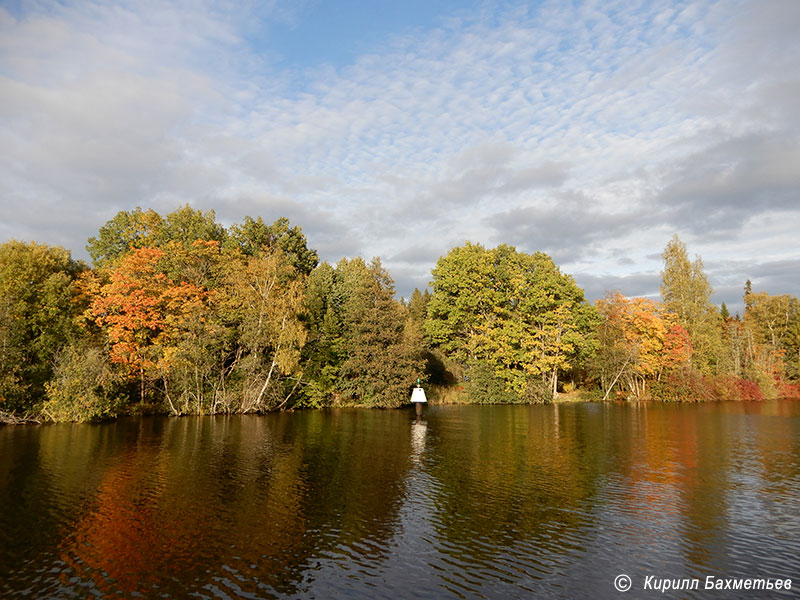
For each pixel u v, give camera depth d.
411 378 50.44
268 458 23.22
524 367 58.97
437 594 10.17
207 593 10.12
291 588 10.38
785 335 84.69
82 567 11.32
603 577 11.02
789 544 12.93
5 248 38.81
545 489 18.03
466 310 62.19
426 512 15.40
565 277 64.19
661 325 62.50
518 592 10.27
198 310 41.75
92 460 22.38
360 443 27.77
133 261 41.97
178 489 17.70
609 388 62.38
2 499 16.33
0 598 9.80
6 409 34.34
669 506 16.08
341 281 67.38
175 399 42.81
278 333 43.16
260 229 61.41
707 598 10.09
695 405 56.53
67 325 38.88
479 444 27.59
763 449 26.25
